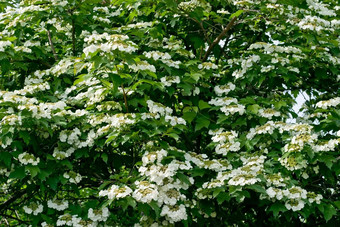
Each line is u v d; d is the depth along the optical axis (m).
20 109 3.72
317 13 5.16
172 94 4.74
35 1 4.68
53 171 3.95
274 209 3.78
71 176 4.08
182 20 5.66
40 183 3.94
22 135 3.70
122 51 3.37
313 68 5.35
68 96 5.02
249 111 4.55
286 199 3.80
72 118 4.07
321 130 4.77
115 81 3.55
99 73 4.00
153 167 3.52
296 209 3.73
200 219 4.25
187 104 4.87
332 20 5.02
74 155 4.20
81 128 4.23
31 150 4.13
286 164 4.01
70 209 4.01
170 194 3.54
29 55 4.75
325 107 4.36
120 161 4.45
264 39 6.00
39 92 4.66
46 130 4.02
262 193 3.81
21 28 4.90
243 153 4.38
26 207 4.00
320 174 4.73
